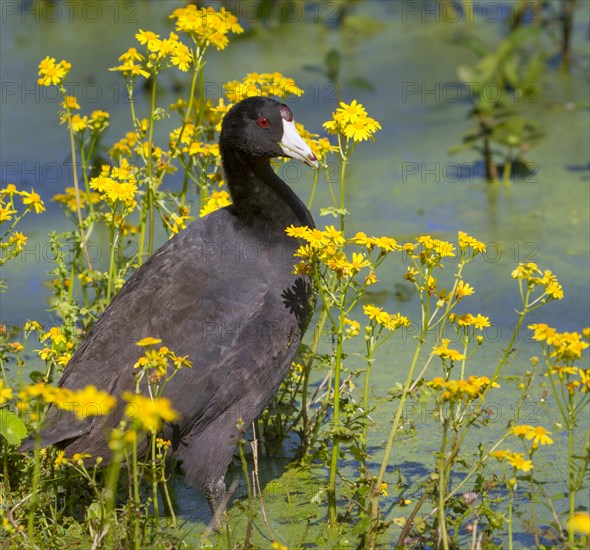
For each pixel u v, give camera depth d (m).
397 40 20.27
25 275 13.71
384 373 11.23
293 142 9.77
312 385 11.05
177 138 10.89
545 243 13.55
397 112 17.70
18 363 9.23
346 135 8.66
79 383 8.62
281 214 9.71
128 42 20.45
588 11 20.53
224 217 9.78
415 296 12.68
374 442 10.04
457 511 8.12
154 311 9.05
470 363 11.26
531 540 8.45
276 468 9.87
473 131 16.36
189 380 8.77
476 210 14.55
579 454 9.53
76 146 16.70
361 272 13.33
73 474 8.66
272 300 9.32
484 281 12.84
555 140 16.27
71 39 20.83
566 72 18.28
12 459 8.81
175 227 10.47
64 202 12.13
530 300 12.38
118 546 7.82
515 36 17.05
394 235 13.91
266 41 20.55
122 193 9.56
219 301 9.19
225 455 8.91
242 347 9.01
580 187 14.98
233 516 9.10
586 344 7.23
